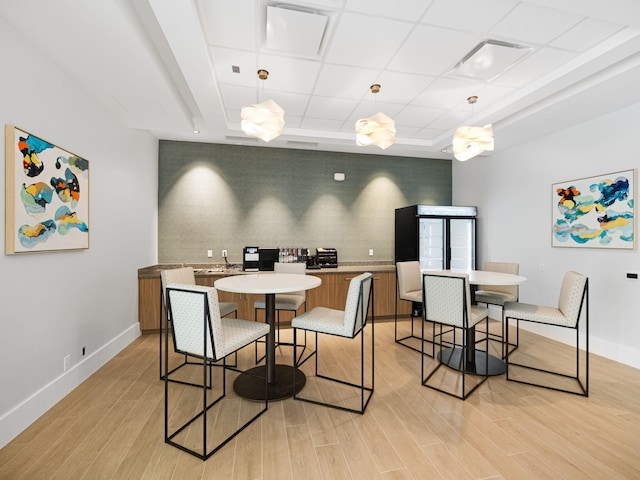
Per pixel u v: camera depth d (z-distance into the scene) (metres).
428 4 1.85
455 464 1.64
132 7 1.84
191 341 1.77
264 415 2.08
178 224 4.29
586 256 3.31
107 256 2.95
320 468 1.61
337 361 2.97
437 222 4.89
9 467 1.60
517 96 2.96
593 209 3.22
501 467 1.62
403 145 4.41
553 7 1.73
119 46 2.00
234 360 2.98
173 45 2.06
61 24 1.79
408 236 4.60
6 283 1.80
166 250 4.26
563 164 3.56
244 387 2.41
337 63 2.49
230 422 2.00
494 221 4.51
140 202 3.68
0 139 1.75
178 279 2.69
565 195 3.52
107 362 2.90
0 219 1.77
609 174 3.07
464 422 2.00
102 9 1.68
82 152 2.54
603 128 3.15
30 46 1.96
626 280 2.95
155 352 3.15
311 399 2.28
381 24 2.03
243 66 2.53
